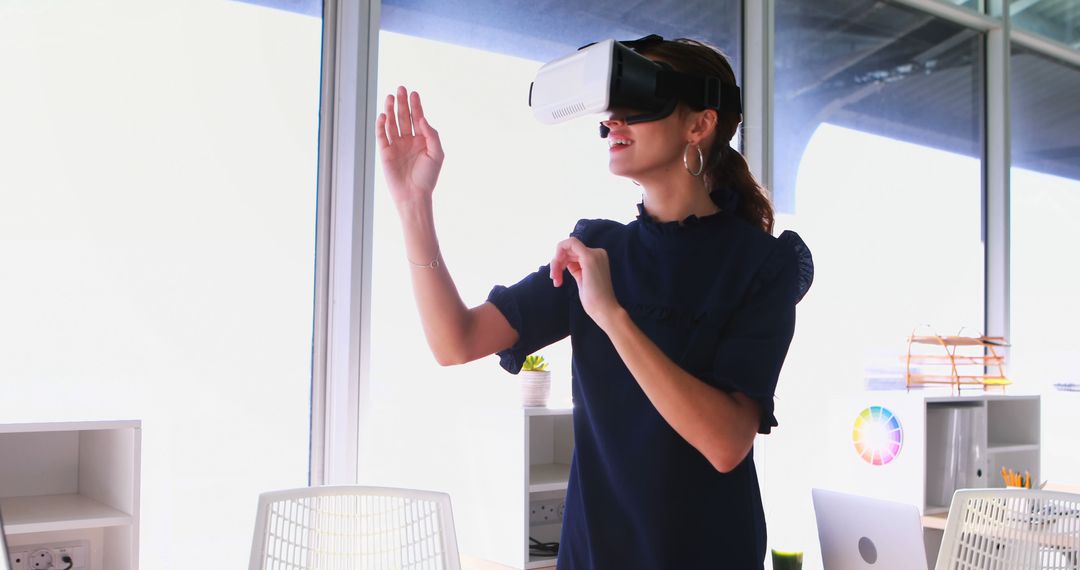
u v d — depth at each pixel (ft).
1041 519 6.59
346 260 8.05
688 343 3.08
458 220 8.72
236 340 7.75
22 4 6.85
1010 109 14.16
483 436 8.48
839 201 11.98
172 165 7.45
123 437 6.67
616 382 3.17
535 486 8.25
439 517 5.34
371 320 8.19
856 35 12.39
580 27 9.91
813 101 11.84
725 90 3.18
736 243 3.17
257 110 7.90
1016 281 14.26
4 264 6.77
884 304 12.32
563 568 3.29
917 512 7.61
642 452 3.06
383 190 8.29
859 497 8.14
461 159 8.80
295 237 8.10
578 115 3.05
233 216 7.75
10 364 6.79
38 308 6.88
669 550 3.02
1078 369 14.75
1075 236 15.11
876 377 12.03
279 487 7.97
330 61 8.25
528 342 3.50
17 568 6.78
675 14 10.78
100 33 7.15
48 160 6.93
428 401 8.48
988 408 12.34
